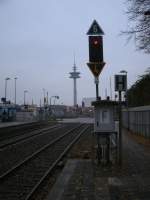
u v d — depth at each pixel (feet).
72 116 631.56
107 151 66.33
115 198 41.65
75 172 60.70
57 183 51.52
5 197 47.29
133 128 164.76
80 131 205.46
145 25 69.10
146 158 76.33
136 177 54.34
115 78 64.69
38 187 51.85
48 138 153.38
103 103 63.98
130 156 79.82
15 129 182.80
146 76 132.98
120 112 65.31
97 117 64.64
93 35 60.29
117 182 50.65
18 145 120.98
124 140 126.21
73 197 43.09
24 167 72.84
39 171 68.18
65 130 217.56
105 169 61.98
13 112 339.16
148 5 68.39
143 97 142.00
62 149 107.96
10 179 59.98
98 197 42.22
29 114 396.98
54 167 71.00
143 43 71.61
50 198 42.80
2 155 92.58
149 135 117.50
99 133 65.05
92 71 60.70
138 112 144.97
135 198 41.34
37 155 92.22
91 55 60.44
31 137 159.84
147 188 46.52
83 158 82.69
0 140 143.33
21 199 46.11
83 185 49.80
